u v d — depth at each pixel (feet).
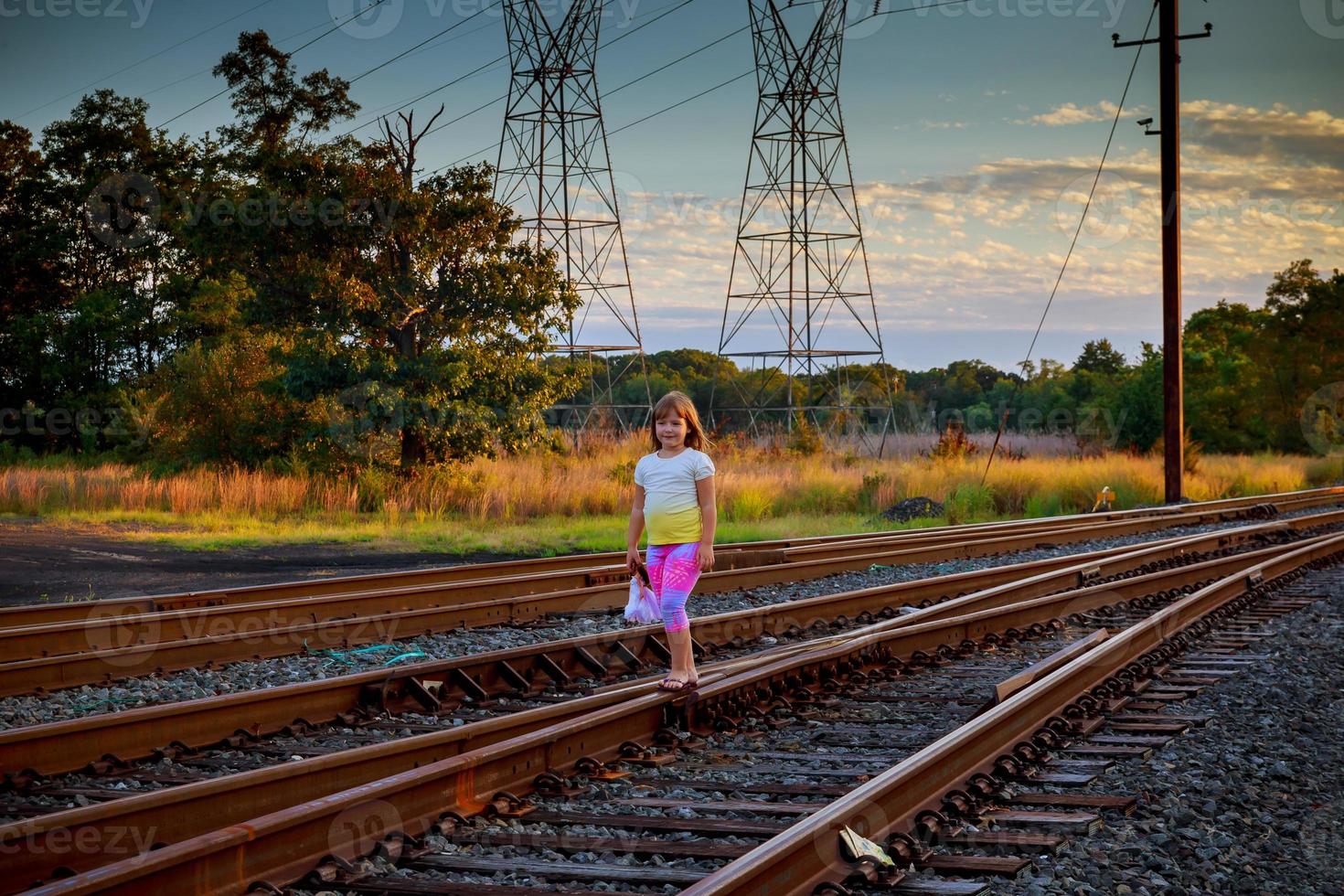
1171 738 22.33
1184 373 194.49
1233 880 14.89
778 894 13.26
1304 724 23.70
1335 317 180.75
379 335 83.76
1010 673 29.25
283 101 140.87
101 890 11.94
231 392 97.45
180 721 21.21
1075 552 57.31
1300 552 51.98
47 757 19.34
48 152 172.96
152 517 73.10
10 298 171.32
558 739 19.43
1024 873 14.82
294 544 61.36
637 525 23.36
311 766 16.81
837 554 52.60
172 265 160.66
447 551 58.39
